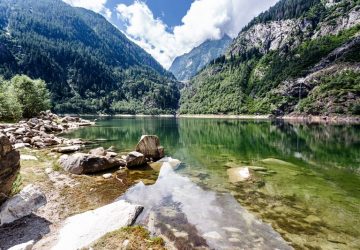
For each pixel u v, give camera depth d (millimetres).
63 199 13758
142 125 81625
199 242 10055
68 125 61531
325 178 19562
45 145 29328
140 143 25641
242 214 12781
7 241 9430
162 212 12812
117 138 41781
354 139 45219
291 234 10805
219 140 43625
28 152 24625
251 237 10531
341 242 10188
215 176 19875
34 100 72375
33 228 10414
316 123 104250
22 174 17109
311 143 39938
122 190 15875
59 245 9211
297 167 23188
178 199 14727
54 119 72812
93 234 10031
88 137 42469
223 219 12180
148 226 11188
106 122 95438
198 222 11805
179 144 38438
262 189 16734
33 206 12273
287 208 13609
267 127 78062
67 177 17672
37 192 13164
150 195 15234
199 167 22922
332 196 15477
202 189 16656
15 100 61688
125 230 10328
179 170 21734
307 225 11641
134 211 12258
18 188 13859
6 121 57031
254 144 38625
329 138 46938
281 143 39906
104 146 32500
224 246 9820
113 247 9109
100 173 19562
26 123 49844
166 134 53438
